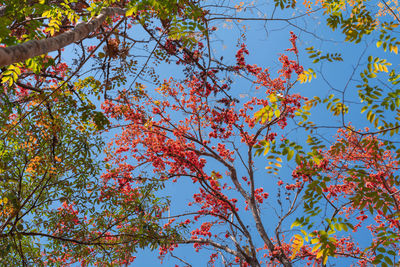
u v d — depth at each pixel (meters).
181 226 8.50
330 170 5.05
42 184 7.36
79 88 6.88
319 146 3.62
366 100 3.77
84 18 5.00
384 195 3.41
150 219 8.17
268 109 3.56
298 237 3.21
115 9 4.62
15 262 6.86
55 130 6.77
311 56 3.89
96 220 8.23
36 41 2.79
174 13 4.07
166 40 6.30
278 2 4.64
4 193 6.62
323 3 4.88
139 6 3.94
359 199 3.45
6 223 6.46
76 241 7.49
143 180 8.45
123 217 8.23
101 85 6.95
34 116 6.62
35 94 6.38
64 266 9.14
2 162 6.46
